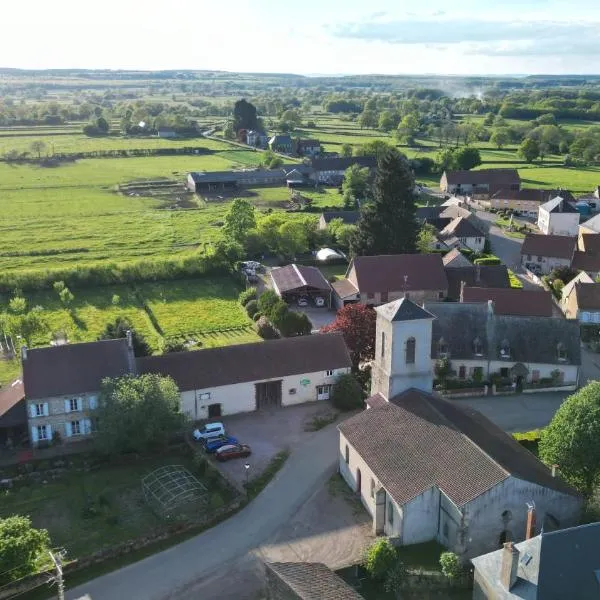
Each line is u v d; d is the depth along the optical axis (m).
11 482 68.12
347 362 86.00
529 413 82.88
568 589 45.22
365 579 55.09
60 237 164.25
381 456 62.62
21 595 52.91
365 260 120.94
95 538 59.97
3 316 106.94
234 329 110.38
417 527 58.28
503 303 101.31
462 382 89.25
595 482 61.56
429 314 68.38
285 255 147.12
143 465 71.94
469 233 152.50
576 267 131.75
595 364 97.44
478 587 49.22
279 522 62.22
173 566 56.53
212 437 75.44
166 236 165.12
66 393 74.69
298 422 80.38
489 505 55.00
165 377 77.38
